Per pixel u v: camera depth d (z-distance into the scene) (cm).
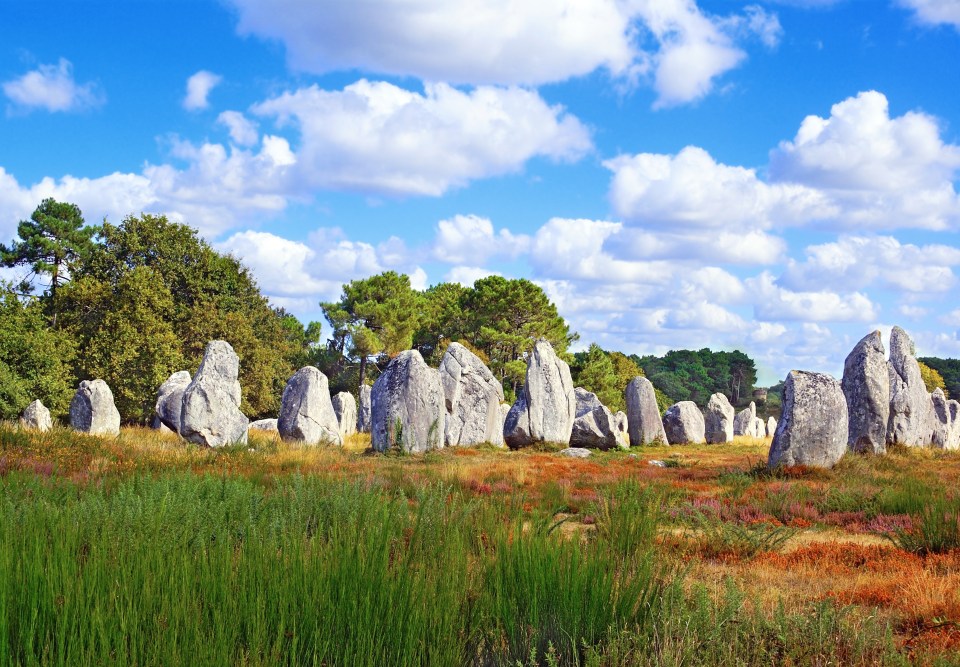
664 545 1080
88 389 3453
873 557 1115
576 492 1791
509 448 3631
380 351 6612
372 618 571
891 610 828
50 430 2364
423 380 3116
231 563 643
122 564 606
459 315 7150
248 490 1184
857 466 2323
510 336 6475
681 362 13450
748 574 1005
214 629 536
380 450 3045
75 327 5284
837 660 646
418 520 771
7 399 3909
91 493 1118
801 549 1172
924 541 1185
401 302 6938
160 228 6150
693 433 4775
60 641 494
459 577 677
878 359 2895
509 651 610
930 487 1702
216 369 3098
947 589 898
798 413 2323
